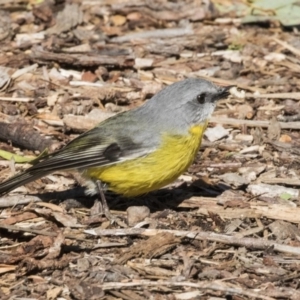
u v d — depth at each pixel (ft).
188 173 46.62
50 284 36.04
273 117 51.57
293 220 41.68
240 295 35.32
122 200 44.14
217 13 64.54
